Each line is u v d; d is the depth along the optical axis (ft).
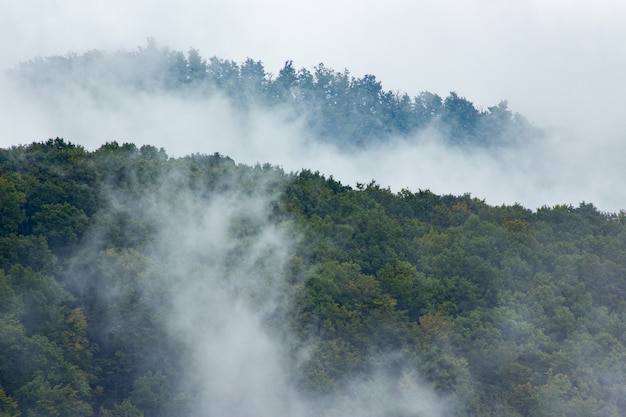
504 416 400.06
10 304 362.12
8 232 428.15
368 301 444.14
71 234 431.02
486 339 432.66
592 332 453.99
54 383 352.90
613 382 421.18
